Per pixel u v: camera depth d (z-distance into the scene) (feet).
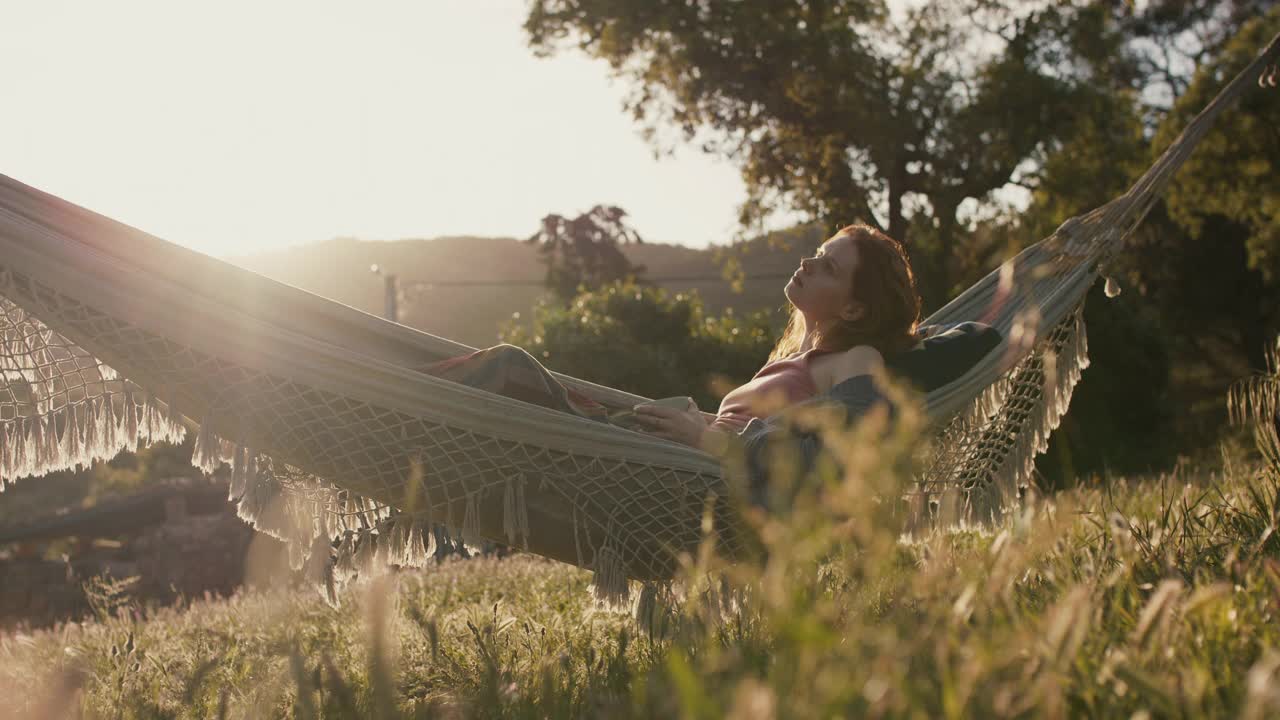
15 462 10.57
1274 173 73.20
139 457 124.16
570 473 10.39
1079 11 72.18
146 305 10.25
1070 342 13.35
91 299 10.21
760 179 77.15
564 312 64.39
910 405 3.78
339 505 10.77
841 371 11.37
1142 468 65.51
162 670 9.41
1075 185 72.74
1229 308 101.40
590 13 70.13
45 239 10.25
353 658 9.21
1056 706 3.55
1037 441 12.75
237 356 10.26
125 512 63.36
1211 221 99.96
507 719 5.94
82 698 8.23
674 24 70.28
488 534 10.69
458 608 14.79
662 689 4.39
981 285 13.85
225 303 11.50
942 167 70.85
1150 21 92.94
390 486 10.42
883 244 11.79
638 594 10.18
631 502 10.32
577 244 156.97
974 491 12.16
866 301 11.61
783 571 3.63
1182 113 75.00
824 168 74.33
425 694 6.53
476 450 10.37
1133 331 75.20
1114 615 5.57
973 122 69.21
